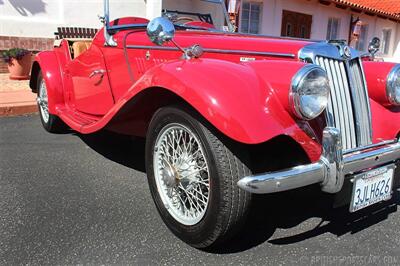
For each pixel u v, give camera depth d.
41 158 4.07
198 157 2.44
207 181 2.40
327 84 2.30
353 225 2.85
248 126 2.14
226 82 2.27
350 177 2.46
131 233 2.63
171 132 2.57
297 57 2.63
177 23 4.23
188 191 2.50
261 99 2.26
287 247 2.54
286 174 2.19
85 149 4.41
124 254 2.40
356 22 15.67
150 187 2.77
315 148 2.40
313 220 2.89
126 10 9.13
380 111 3.01
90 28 9.55
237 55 2.93
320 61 2.60
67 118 3.96
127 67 3.54
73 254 2.38
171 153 2.62
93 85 3.96
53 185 3.38
